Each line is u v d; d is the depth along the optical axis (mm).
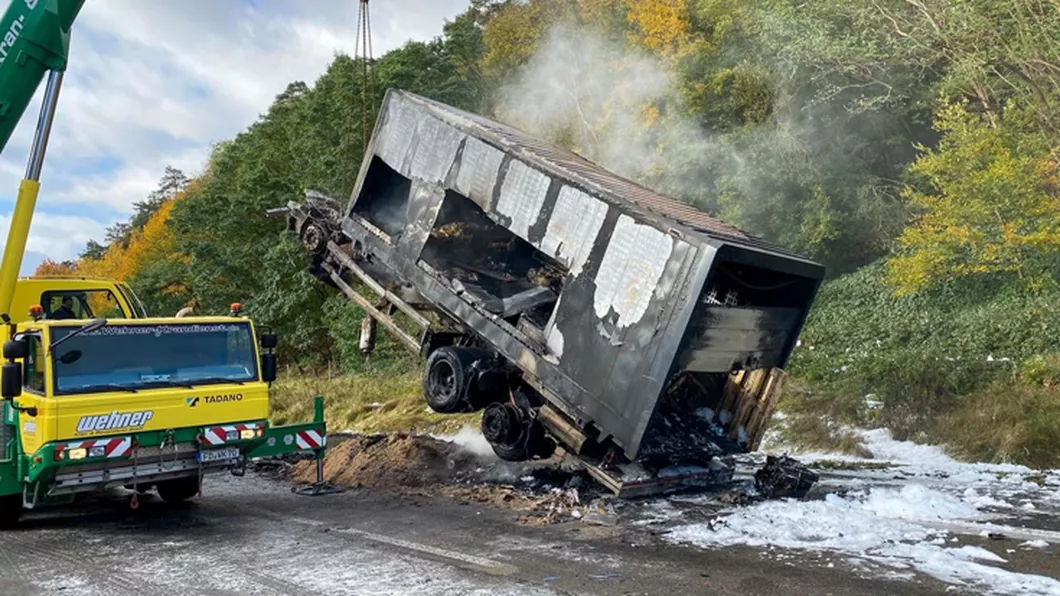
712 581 5125
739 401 8750
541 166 7965
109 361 7070
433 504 7930
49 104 8281
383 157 9672
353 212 10047
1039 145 13461
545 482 8695
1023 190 12992
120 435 6910
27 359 7012
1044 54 13758
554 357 7723
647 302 7070
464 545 6203
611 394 7234
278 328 30234
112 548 6430
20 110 8297
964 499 7684
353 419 16938
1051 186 13891
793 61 17469
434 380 8758
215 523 7359
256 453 8117
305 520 7367
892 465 9859
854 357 13914
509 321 8438
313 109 30562
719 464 8703
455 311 8711
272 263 29516
